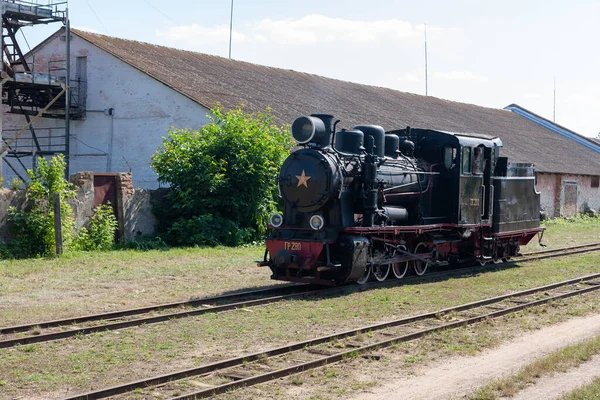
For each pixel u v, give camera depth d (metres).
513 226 18.44
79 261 16.09
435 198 16.22
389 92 39.53
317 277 13.10
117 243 19.17
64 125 27.45
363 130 14.58
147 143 25.38
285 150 22.27
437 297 12.67
